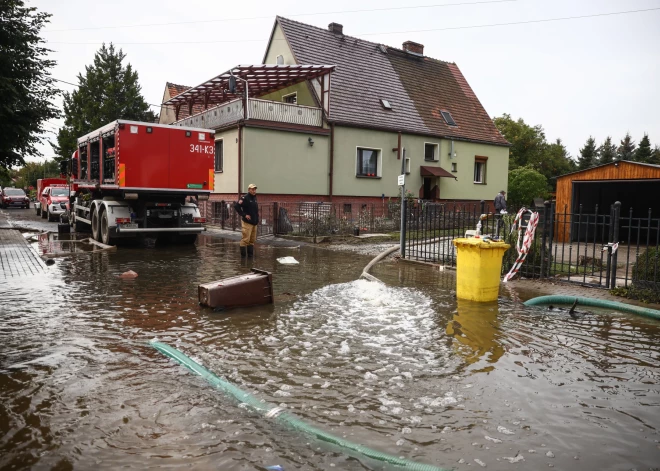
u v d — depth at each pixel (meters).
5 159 16.61
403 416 3.28
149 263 10.65
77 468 2.62
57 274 8.95
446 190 26.56
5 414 3.25
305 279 8.89
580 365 4.34
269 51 24.50
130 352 4.55
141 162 12.69
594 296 7.43
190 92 23.11
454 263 10.77
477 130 28.44
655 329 5.59
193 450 2.81
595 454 2.82
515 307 6.70
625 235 19.83
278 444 2.89
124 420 3.17
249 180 19.84
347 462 2.70
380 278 9.16
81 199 17.22
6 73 15.35
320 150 21.86
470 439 2.97
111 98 42.22
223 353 4.57
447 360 4.42
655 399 3.62
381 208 22.30
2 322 5.55
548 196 33.56
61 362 4.25
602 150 73.56
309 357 4.47
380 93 25.16
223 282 6.51
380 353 4.60
